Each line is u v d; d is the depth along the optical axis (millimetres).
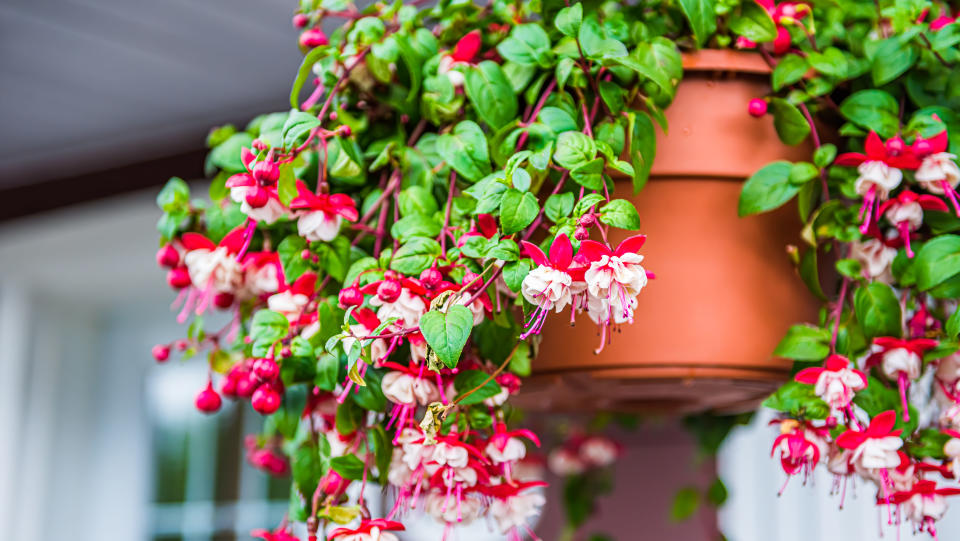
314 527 927
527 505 896
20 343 3301
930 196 874
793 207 970
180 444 3348
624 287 741
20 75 2178
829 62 937
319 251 936
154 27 1988
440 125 995
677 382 1009
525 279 733
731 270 940
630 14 970
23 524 3258
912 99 968
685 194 938
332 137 979
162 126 2352
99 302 3562
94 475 3424
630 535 1937
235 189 855
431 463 827
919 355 889
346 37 1023
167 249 1066
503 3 996
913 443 915
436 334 736
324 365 907
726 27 959
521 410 1463
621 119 896
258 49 2053
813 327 923
